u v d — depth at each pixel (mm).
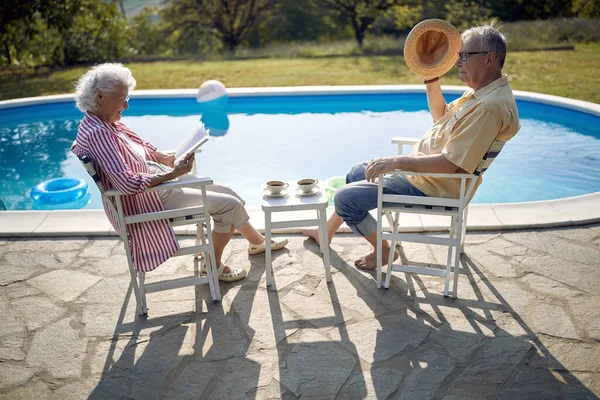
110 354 2693
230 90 8961
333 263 3523
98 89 2758
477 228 3832
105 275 3416
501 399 2334
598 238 3672
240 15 18047
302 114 8758
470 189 2969
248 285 3295
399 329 2832
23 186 6035
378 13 16344
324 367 2561
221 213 3182
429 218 3959
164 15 18750
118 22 15703
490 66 2904
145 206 2965
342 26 18703
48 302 3131
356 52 14734
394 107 8977
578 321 2840
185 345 2752
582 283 3174
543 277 3250
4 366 2607
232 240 3859
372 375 2500
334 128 7961
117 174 2725
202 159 6766
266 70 12117
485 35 2861
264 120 8469
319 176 6121
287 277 3365
